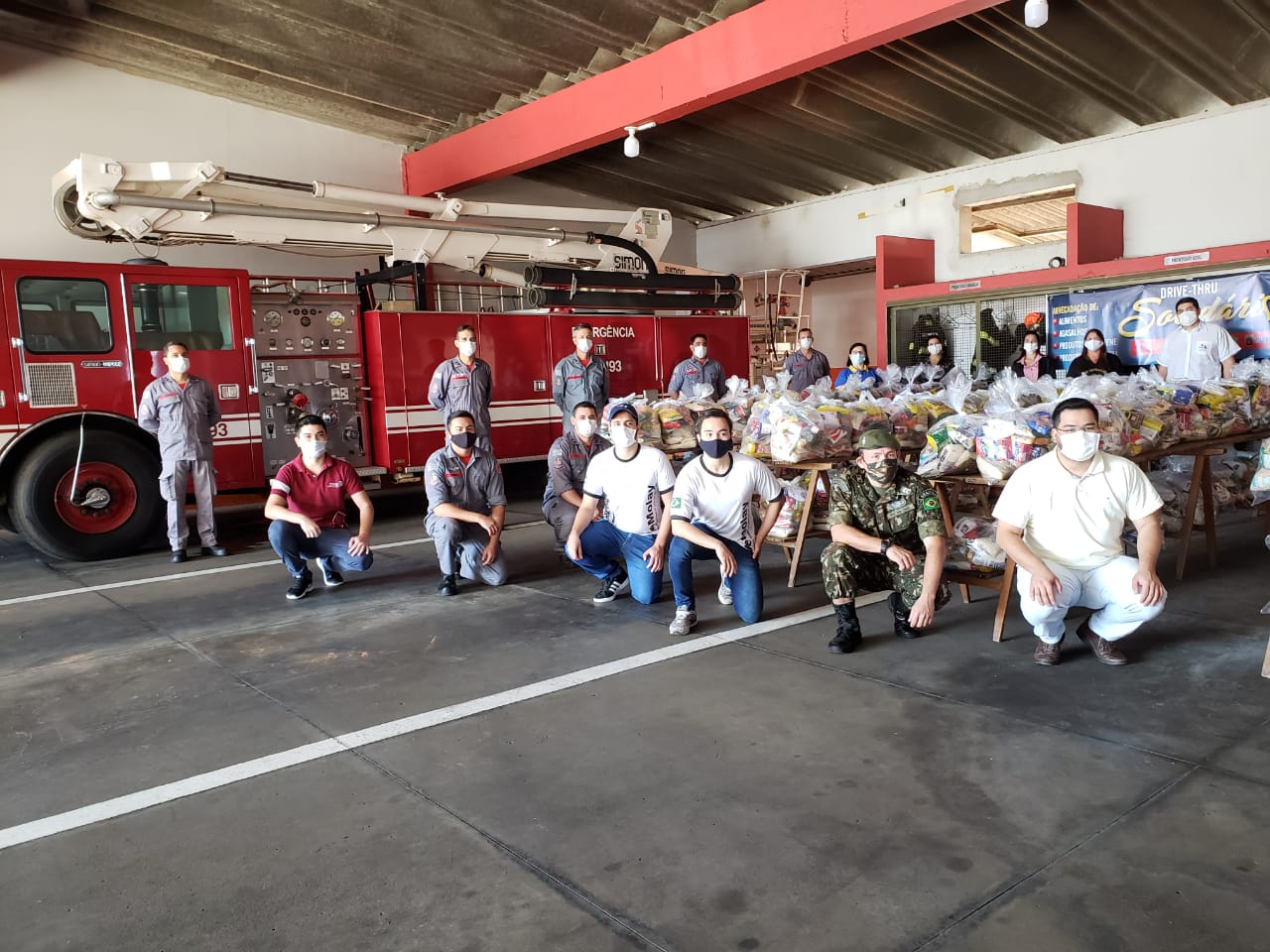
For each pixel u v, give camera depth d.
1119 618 3.80
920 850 2.50
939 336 10.62
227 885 2.46
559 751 3.25
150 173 7.18
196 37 10.14
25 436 6.84
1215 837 2.50
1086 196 11.95
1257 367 6.78
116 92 11.03
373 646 4.62
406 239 8.86
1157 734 3.19
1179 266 9.10
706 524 4.71
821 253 15.42
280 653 4.56
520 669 4.16
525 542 7.34
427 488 5.61
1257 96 10.38
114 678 4.25
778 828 2.65
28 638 5.00
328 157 12.81
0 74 10.23
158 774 3.19
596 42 10.20
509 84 11.41
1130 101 10.79
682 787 2.93
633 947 2.13
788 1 7.89
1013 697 3.59
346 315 8.73
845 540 4.23
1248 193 10.55
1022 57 9.86
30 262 6.82
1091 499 3.78
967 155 13.20
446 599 5.54
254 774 3.15
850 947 2.09
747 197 15.62
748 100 11.24
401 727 3.53
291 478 5.60
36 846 2.71
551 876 2.45
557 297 9.46
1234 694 3.52
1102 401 4.86
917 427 6.05
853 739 3.25
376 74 10.99
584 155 13.58
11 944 2.22
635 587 5.16
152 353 7.36
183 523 7.00
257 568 6.70
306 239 8.22
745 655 4.25
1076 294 10.00
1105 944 2.06
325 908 2.33
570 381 9.05
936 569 4.08
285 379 8.34
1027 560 3.77
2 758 3.38
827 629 4.64
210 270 7.62
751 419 6.09
